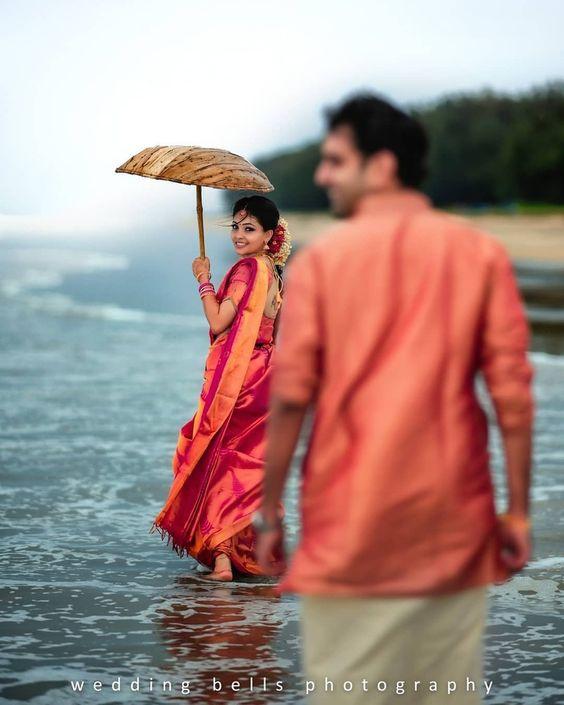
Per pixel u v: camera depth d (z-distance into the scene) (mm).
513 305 3141
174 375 14219
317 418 3111
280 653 4883
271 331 6402
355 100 3252
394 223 3127
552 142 62594
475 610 3182
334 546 3033
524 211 57594
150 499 7789
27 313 22484
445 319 3076
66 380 13531
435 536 3045
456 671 3184
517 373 3111
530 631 5215
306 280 3105
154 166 6332
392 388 3023
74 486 8094
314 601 3121
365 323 3057
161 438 9969
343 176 3230
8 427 10320
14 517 7227
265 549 3244
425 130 3264
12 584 5840
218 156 6387
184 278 33531
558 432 10422
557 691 4500
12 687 4445
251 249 6383
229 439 6238
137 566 6258
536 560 6367
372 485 2998
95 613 5391
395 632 3082
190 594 5746
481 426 3139
